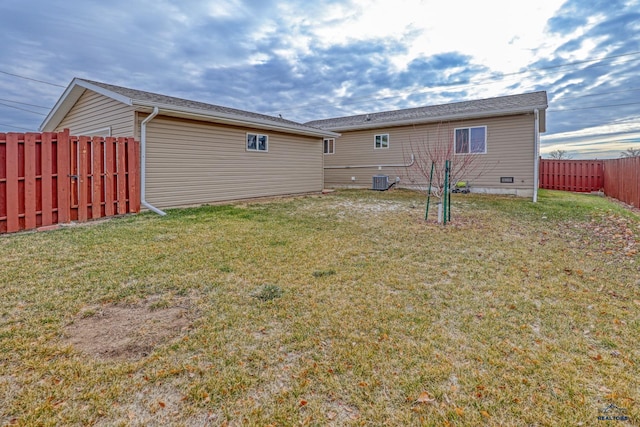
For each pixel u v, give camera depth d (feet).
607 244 17.20
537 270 13.24
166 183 27.25
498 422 5.60
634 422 5.60
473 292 11.03
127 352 7.43
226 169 32.27
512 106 38.88
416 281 11.94
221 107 37.88
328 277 12.17
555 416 5.73
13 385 6.24
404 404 6.02
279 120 41.09
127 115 25.40
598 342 8.09
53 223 19.75
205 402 5.99
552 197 38.65
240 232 18.86
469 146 42.75
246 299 10.23
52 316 8.91
